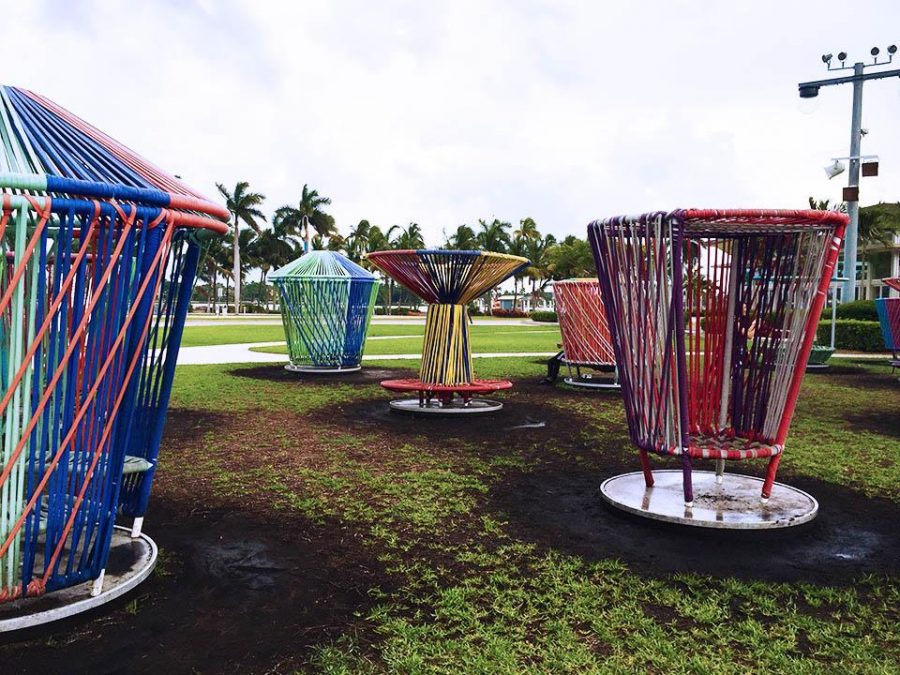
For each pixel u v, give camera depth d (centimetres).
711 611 339
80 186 270
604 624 325
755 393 529
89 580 347
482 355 1845
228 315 5175
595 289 1156
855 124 1861
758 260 520
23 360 280
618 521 480
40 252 272
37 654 291
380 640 309
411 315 6662
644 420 484
